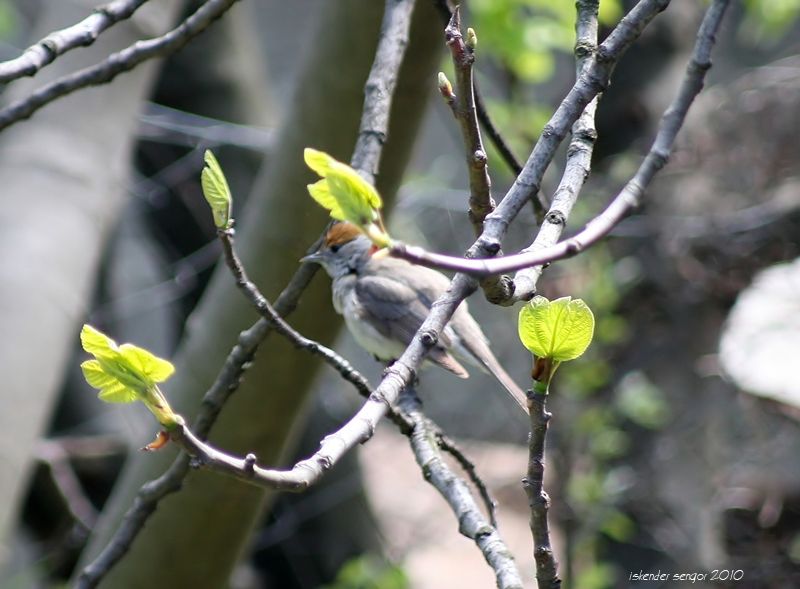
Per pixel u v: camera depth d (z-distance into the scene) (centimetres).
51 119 854
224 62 1327
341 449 309
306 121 771
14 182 815
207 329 795
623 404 1094
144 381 285
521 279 371
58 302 792
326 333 809
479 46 1267
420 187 1356
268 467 816
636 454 1125
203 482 762
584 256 1116
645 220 1122
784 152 1162
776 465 1223
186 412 799
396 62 611
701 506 1122
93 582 568
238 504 771
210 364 791
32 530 1393
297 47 2541
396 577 1284
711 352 1152
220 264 888
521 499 1703
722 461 1183
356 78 751
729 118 1173
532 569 1442
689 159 1151
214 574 798
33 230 806
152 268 1788
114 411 1375
